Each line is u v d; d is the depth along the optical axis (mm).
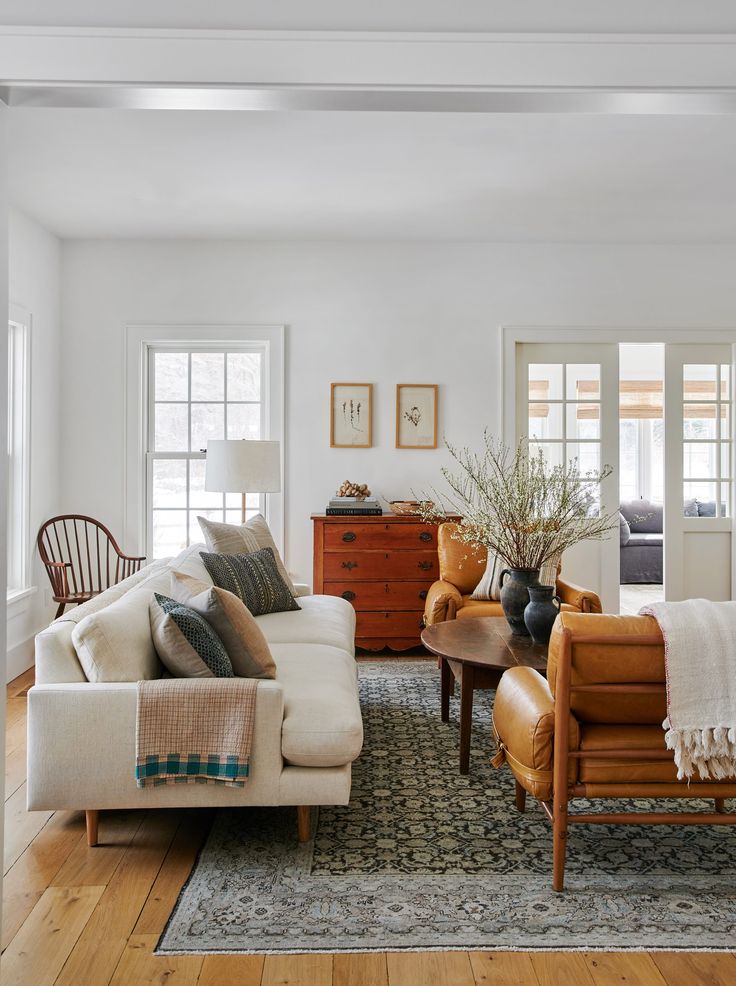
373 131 3500
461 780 3016
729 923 2072
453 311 5301
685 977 1866
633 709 2129
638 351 9195
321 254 5273
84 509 5258
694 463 5414
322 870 2332
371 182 4145
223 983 1837
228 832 2590
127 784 2354
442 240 5234
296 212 4648
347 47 1999
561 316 5305
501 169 3965
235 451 4371
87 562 5254
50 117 3354
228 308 5266
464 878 2287
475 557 4652
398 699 4070
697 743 1990
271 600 3836
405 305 5297
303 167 3932
